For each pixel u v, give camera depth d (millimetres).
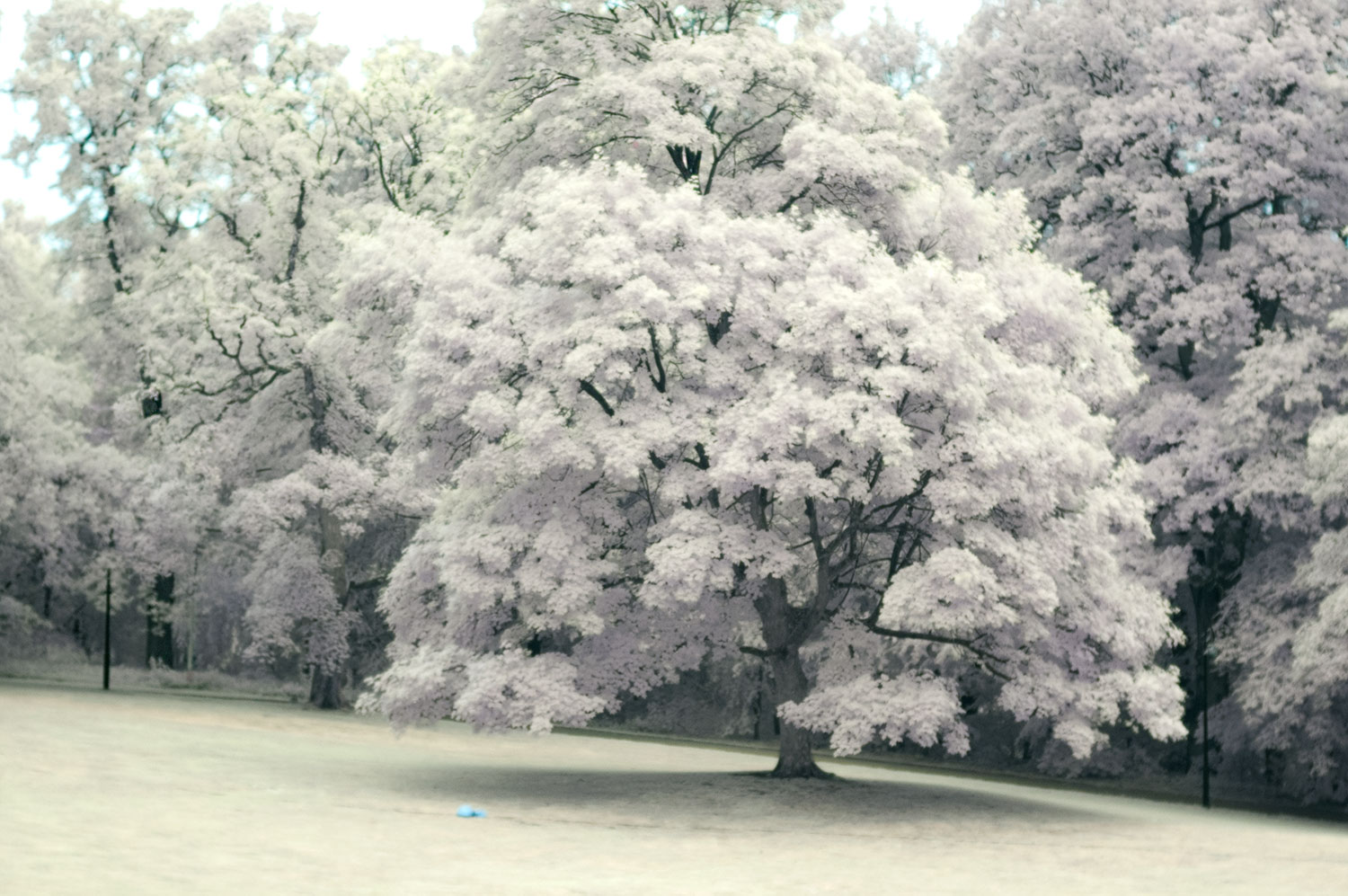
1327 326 38438
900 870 19281
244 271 44500
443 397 26078
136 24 54906
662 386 26359
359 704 27719
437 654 26875
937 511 24500
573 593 25109
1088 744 25328
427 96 46500
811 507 25938
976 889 17766
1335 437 33594
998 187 46281
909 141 28688
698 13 31656
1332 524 38062
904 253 29219
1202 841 23812
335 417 45062
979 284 25531
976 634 26562
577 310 25672
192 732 32812
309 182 45375
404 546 49969
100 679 49531
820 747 51844
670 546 24703
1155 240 42344
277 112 46625
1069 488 26172
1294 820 34125
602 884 16750
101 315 54375
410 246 29656
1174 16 43250
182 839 18031
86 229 53875
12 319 45625
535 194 29453
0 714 32281
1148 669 29281
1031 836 23688
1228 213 41812
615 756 38812
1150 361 42438
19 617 51156
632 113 29125
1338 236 41250
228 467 45219
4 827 17750
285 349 44188
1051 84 44219
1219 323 39594
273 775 26547
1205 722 35469
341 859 17516
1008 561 24766
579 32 31359
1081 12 43188
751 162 31047
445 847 19344
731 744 49906
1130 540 38500
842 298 24266
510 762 34000
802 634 27641
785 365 25422
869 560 28312
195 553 50406
